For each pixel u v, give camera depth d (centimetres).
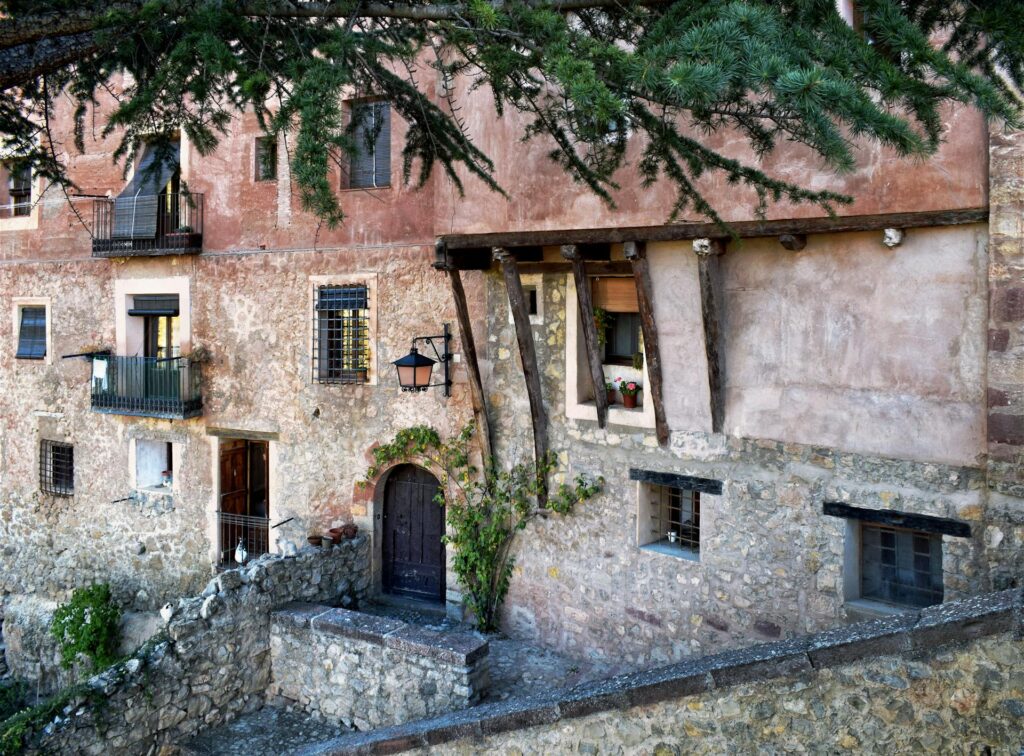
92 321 1483
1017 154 681
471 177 975
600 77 458
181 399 1336
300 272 1265
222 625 990
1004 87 458
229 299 1334
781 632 865
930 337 755
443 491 1154
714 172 813
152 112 558
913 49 428
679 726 616
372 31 588
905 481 779
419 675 913
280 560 1074
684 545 982
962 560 747
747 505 884
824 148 430
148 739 920
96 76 584
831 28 455
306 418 1271
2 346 1599
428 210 1153
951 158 709
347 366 1245
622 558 990
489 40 508
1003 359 705
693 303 891
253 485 1443
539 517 1067
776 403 858
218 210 1335
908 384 771
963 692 511
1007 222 693
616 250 952
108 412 1420
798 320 835
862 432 802
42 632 1490
